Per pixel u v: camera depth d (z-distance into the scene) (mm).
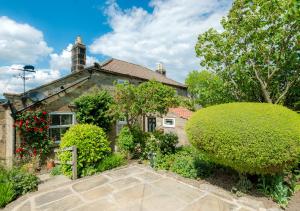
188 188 5398
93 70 11406
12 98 8117
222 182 5590
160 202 4594
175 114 14109
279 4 6234
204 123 5047
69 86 9719
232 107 5145
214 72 8609
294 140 4141
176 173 6496
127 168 7371
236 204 4453
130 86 8492
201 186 5414
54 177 6762
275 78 7594
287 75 7535
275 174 4859
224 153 4566
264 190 4746
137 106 8414
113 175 6586
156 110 8828
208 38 8195
